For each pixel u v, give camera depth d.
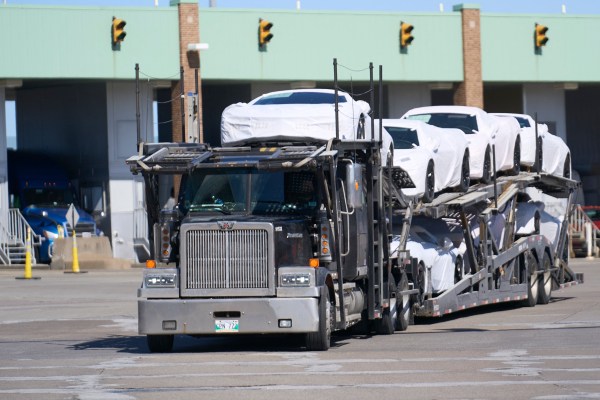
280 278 41.91
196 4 126.69
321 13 132.12
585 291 79.06
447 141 61.00
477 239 61.28
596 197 165.25
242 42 128.88
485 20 140.50
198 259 42.28
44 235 122.00
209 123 142.88
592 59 146.00
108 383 34.19
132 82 130.75
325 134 50.69
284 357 40.88
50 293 81.94
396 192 53.47
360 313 48.28
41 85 135.62
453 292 57.31
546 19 143.62
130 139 131.25
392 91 143.25
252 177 43.91
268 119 51.00
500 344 44.31
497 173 68.44
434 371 35.72
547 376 34.00
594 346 42.66
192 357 41.62
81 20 122.81
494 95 153.88
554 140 74.50
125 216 131.12
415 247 54.97
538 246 67.81
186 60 126.31
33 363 40.50
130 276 102.81
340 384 33.00
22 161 129.38
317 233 43.16
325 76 132.50
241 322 41.84
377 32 134.75
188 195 44.12
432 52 137.62
